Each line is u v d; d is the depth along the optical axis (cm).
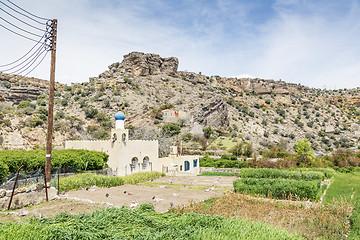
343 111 18012
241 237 850
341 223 1208
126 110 10131
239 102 16800
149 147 3519
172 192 2039
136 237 784
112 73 13575
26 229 747
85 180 2119
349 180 3170
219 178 3009
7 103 10881
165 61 15725
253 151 7188
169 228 897
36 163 2172
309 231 1090
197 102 11981
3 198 1271
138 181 2689
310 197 1819
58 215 994
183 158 3884
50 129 1784
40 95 12269
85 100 11169
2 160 1988
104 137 7862
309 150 5500
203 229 893
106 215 985
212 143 8988
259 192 1961
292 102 18388
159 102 11600
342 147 11738
